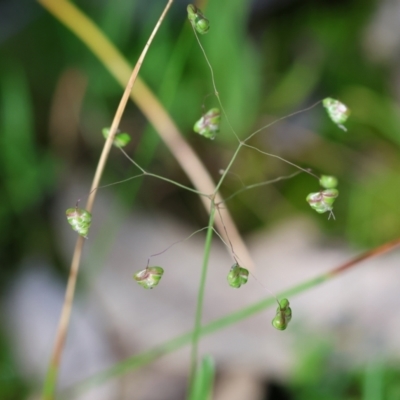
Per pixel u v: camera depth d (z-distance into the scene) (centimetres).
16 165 36
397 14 38
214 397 34
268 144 37
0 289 35
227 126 37
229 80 36
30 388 34
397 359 34
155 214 36
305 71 38
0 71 37
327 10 40
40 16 37
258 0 39
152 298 35
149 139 35
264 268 35
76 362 34
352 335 34
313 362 34
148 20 38
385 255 35
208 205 35
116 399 34
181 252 36
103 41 35
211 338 35
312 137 37
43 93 37
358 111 37
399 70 38
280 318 30
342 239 36
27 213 36
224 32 36
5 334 35
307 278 35
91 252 35
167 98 35
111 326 35
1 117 37
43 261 36
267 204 36
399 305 34
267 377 34
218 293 35
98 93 37
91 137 37
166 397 34
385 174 37
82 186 36
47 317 35
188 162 35
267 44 39
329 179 30
